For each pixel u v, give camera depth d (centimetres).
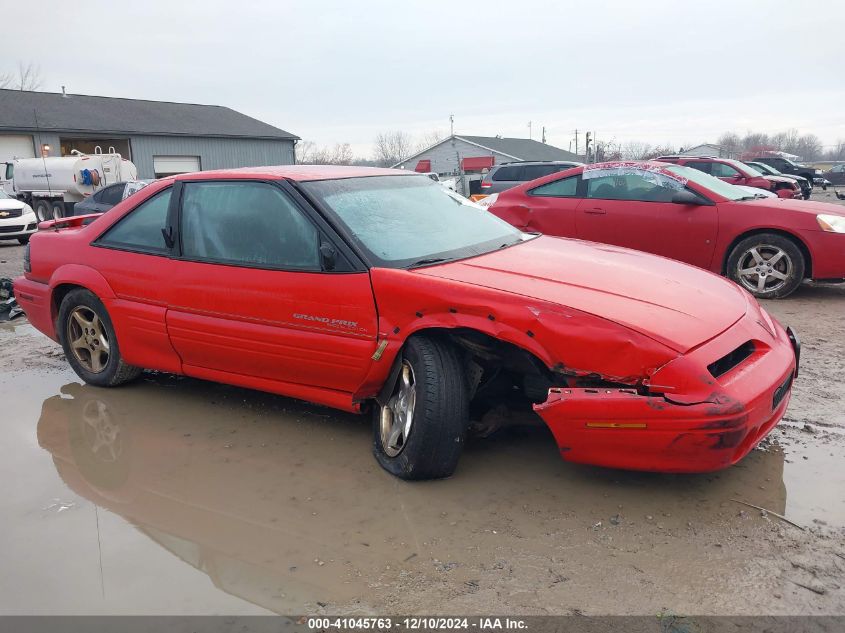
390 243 372
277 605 253
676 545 279
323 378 378
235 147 3938
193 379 512
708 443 285
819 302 706
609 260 393
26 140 3111
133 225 455
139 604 257
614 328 297
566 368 305
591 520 301
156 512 324
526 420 362
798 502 308
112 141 3478
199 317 413
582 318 303
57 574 278
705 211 727
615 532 291
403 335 336
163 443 401
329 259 359
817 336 571
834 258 687
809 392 438
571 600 248
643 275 366
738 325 330
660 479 335
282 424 423
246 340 394
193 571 276
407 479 342
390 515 312
